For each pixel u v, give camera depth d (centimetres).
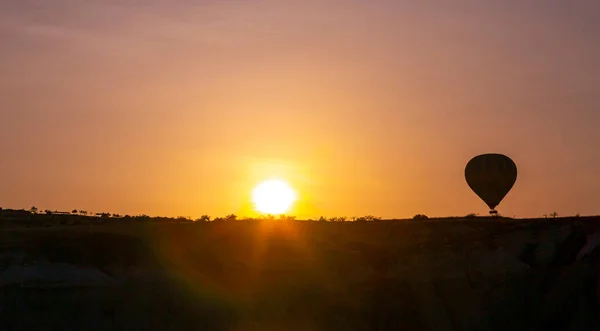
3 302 4675
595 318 5753
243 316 5238
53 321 4712
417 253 5912
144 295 5006
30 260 4875
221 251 5450
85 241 5103
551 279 6000
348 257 5747
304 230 5862
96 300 4869
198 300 5156
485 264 5991
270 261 5519
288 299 5409
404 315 5631
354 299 5578
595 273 5928
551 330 5800
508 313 5825
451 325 5669
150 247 5244
